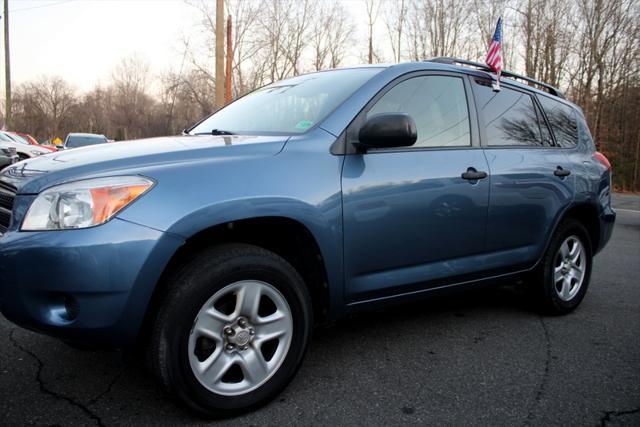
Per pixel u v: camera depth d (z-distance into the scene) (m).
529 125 3.63
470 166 3.03
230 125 3.16
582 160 3.93
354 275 2.58
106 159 2.19
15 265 1.96
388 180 2.64
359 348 3.03
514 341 3.21
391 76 2.88
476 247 3.11
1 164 9.58
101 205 1.96
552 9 27.33
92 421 2.14
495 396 2.46
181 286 2.05
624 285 4.75
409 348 3.04
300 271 2.59
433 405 2.36
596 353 3.04
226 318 2.16
